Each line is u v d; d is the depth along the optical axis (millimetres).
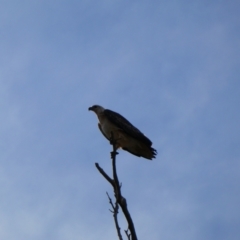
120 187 9797
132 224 9117
